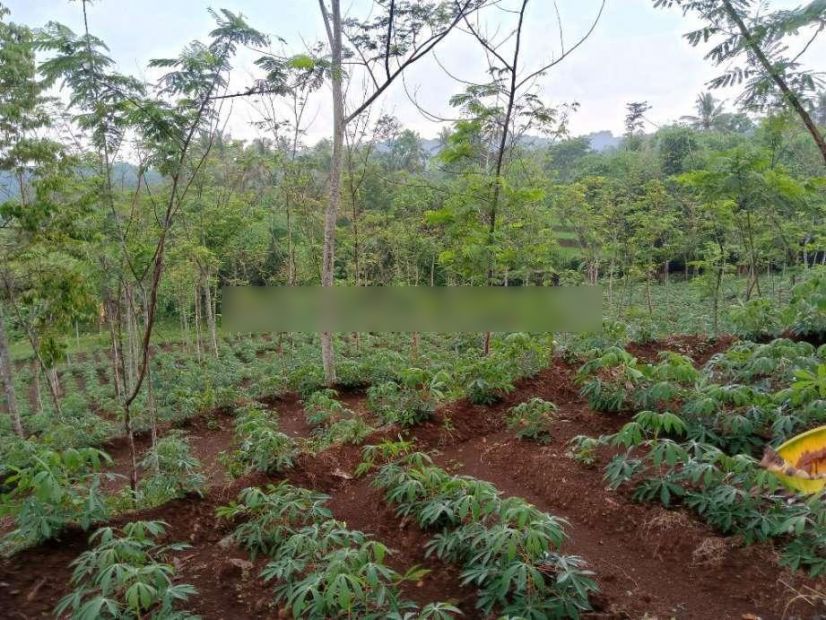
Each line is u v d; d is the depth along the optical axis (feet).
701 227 40.27
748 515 11.67
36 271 27.96
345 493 15.97
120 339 31.42
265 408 29.35
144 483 16.42
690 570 11.12
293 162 35.68
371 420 23.58
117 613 8.95
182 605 10.58
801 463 7.68
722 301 48.11
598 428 17.51
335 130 28.35
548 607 9.50
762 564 10.85
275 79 16.07
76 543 12.22
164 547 11.74
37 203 26.53
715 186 21.31
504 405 21.34
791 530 10.41
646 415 13.10
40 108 26.86
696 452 12.60
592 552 12.12
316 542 10.68
